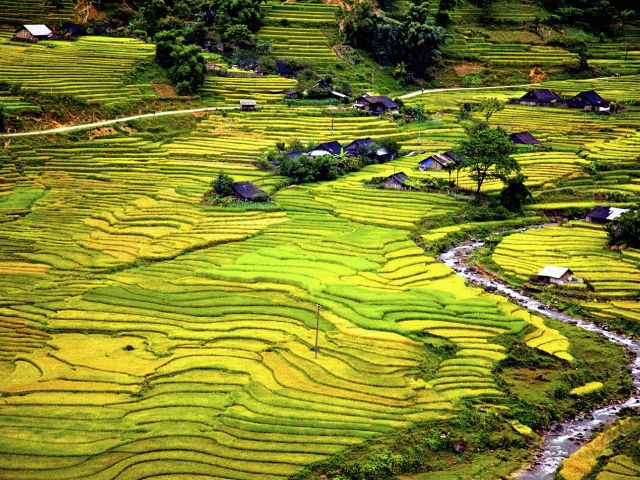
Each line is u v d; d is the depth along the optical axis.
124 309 90.50
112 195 131.38
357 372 76.44
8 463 61.44
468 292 96.94
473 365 78.75
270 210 127.19
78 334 85.38
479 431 69.00
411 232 119.69
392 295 94.06
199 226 118.75
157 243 111.75
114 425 67.19
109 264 104.19
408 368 77.38
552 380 77.94
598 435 69.81
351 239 113.81
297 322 87.44
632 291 98.75
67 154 145.88
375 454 64.12
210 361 78.69
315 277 99.06
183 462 62.41
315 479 61.38
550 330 88.25
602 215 124.56
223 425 67.12
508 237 119.44
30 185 133.75
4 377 75.81
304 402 71.06
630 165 145.75
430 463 65.25
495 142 131.50
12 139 146.38
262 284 97.62
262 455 63.31
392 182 139.50
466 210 129.25
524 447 68.31
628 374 80.62
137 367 77.44
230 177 132.50
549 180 141.00
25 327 86.62
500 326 86.81
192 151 152.75
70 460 62.16
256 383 74.44
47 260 105.38
